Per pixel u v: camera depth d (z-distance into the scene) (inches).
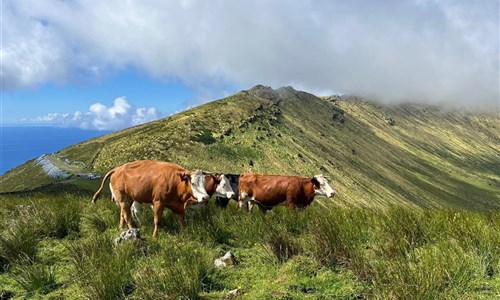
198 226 337.4
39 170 5093.5
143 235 341.1
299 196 482.3
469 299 191.9
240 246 321.1
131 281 237.1
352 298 211.8
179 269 234.8
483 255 234.8
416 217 319.0
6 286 250.2
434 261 220.1
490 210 361.7
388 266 221.1
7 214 413.7
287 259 266.2
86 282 235.5
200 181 345.7
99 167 4945.9
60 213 372.5
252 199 487.8
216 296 222.8
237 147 6195.9
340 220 331.9
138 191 350.6
